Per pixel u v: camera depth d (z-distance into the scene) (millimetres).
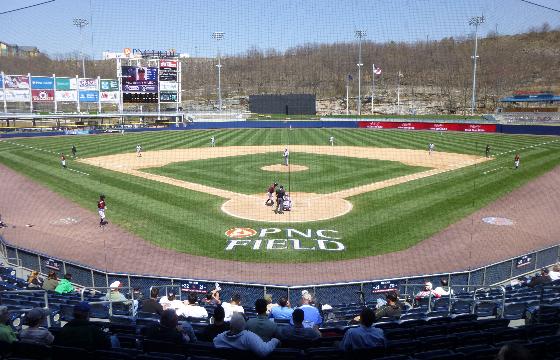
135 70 66812
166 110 77875
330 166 37188
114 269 16719
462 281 14242
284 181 31391
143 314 9711
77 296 11328
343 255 18062
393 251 18453
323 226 21484
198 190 28703
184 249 18719
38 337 6477
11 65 75375
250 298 13000
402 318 9656
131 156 42969
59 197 27219
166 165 37875
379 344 6289
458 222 22062
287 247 18875
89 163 39031
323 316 11078
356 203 25422
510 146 48062
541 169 34969
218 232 20688
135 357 5730
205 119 73125
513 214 23500
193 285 13422
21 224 22297
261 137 58688
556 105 76938
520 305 10039
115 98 71062
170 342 6371
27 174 34156
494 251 18500
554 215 23375
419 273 16391
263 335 6996
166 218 22797
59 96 68000
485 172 34062
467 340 6863
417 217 22844
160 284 13703
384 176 32906
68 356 5844
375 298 13266
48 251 18609
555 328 7418
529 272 16078
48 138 58281
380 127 68688
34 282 13062
